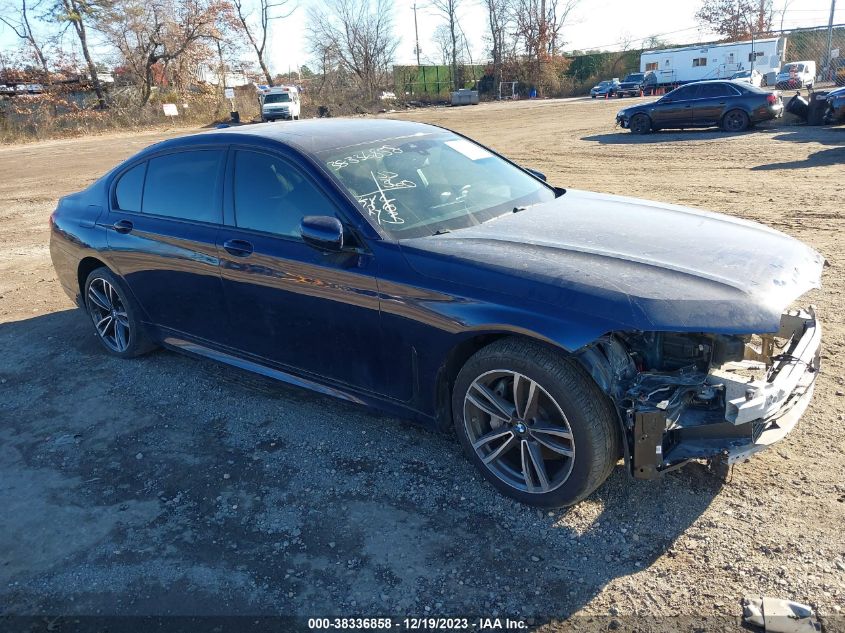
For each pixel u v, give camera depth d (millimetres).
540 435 2938
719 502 2955
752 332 2518
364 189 3504
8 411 4398
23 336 5785
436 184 3779
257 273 3711
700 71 45594
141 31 40469
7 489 3512
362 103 51562
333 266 3363
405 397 3354
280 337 3793
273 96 38406
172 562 2873
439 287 3020
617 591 2529
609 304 2617
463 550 2812
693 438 2734
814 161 12062
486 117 32625
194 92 45000
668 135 18625
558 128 23406
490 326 2846
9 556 3004
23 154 25828
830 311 4973
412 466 3430
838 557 2584
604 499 3051
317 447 3678
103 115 37562
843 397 3736
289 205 3633
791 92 35812
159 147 4551
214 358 4336
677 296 2609
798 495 2949
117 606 2658
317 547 2896
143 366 4961
